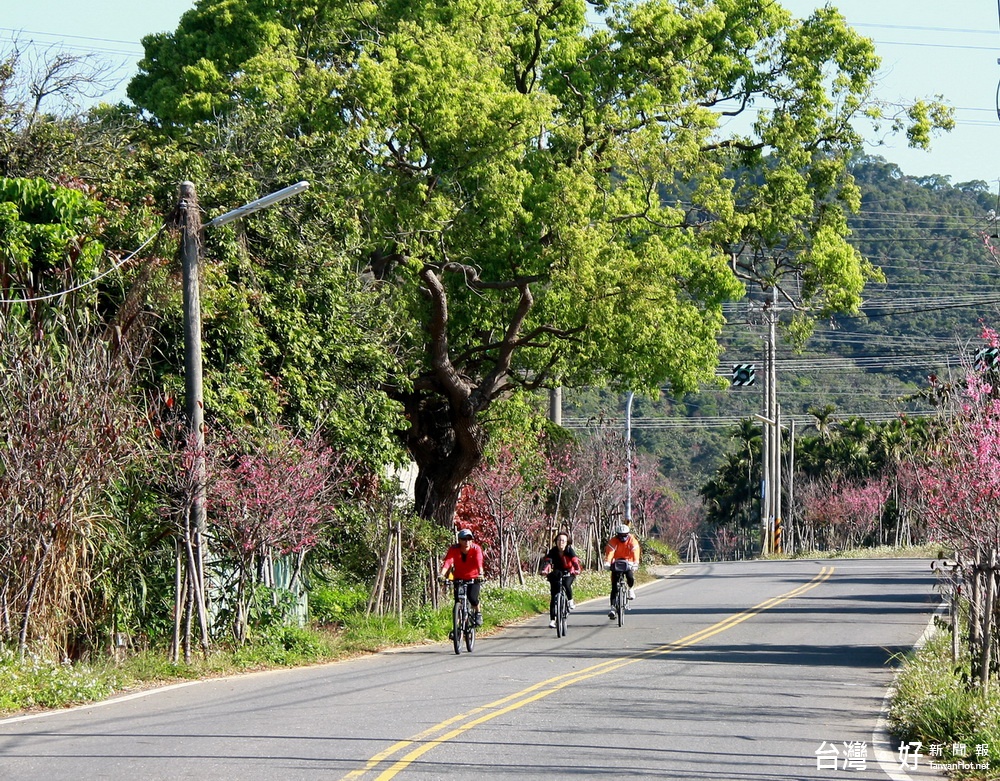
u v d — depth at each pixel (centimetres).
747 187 9875
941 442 4347
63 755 2933
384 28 8556
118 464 4731
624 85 8994
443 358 8644
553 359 9444
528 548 11650
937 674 4175
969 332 18038
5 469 4444
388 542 7012
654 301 8431
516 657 5678
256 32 9144
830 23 9825
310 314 6806
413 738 3188
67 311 5069
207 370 5800
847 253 9881
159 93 9550
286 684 4562
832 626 7219
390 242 8112
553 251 8069
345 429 6794
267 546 5509
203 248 6094
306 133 7812
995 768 3002
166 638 5225
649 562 16100
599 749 3067
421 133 7862
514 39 8831
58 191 5334
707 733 3391
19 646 4334
